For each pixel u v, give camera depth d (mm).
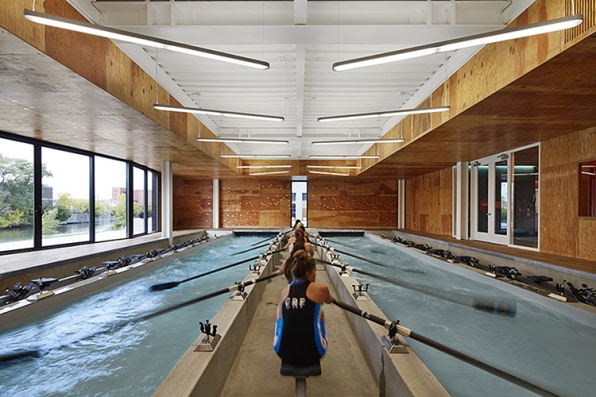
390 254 9805
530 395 2598
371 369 2744
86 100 4141
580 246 5785
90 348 3467
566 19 2230
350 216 16219
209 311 4617
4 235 6285
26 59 2980
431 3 3469
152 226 13070
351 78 5590
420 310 4664
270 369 2793
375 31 3605
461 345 3545
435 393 1763
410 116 6844
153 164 10969
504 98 4012
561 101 4133
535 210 6922
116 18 3572
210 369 2166
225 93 6340
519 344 3566
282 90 6125
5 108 4496
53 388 2705
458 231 9836
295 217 18422
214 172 13062
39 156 6969
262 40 3801
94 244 8133
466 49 4266
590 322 3520
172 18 3484
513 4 3406
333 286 5508
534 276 5152
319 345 1984
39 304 3775
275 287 5711
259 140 7406
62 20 2289
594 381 2828
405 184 15586
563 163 6152
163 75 5301
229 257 9398
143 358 3227
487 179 8828
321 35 3701
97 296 4688
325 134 9414
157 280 6406
